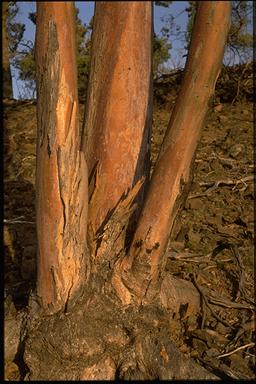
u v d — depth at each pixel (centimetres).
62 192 229
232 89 852
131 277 251
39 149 227
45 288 251
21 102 878
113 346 256
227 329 319
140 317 258
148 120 247
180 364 262
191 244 419
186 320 317
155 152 604
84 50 907
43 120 222
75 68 218
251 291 364
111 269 253
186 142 227
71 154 226
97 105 242
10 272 379
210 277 374
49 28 209
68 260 243
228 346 303
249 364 291
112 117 240
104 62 236
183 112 223
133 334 257
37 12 213
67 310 251
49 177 227
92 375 254
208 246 417
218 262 393
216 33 210
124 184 248
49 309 254
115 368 257
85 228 245
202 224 454
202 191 522
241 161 589
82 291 252
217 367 279
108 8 230
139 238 243
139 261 246
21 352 276
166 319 271
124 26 230
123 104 239
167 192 234
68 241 239
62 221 234
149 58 239
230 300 350
